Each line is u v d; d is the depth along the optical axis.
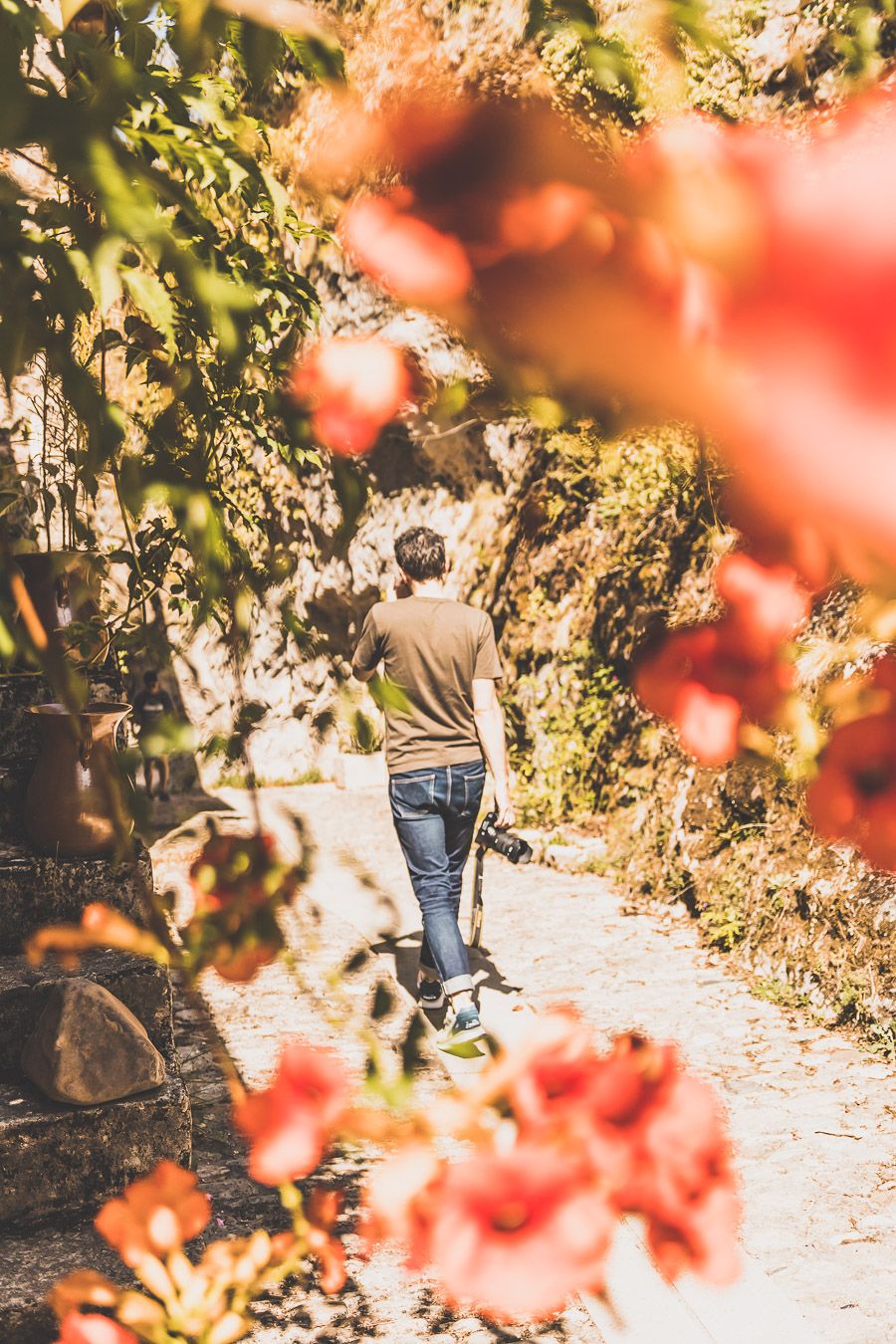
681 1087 0.50
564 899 7.14
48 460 2.43
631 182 0.24
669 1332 2.73
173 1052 2.98
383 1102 0.74
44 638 0.80
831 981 5.05
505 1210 0.46
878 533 0.22
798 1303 2.91
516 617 9.86
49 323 0.67
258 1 0.48
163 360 0.95
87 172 0.50
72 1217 2.66
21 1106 2.71
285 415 0.50
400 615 4.44
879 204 0.21
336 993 0.82
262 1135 0.64
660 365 0.23
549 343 0.24
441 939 4.41
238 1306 1.08
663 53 0.41
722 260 0.22
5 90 0.49
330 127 0.27
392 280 0.26
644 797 8.02
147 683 8.46
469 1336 2.70
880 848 0.37
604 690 9.00
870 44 0.59
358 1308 2.78
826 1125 3.95
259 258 1.85
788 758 0.38
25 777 3.43
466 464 10.23
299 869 0.83
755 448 0.22
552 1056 0.50
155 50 0.87
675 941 6.16
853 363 0.21
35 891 3.07
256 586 0.96
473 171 0.25
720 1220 0.48
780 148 0.25
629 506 9.02
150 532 2.22
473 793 4.51
